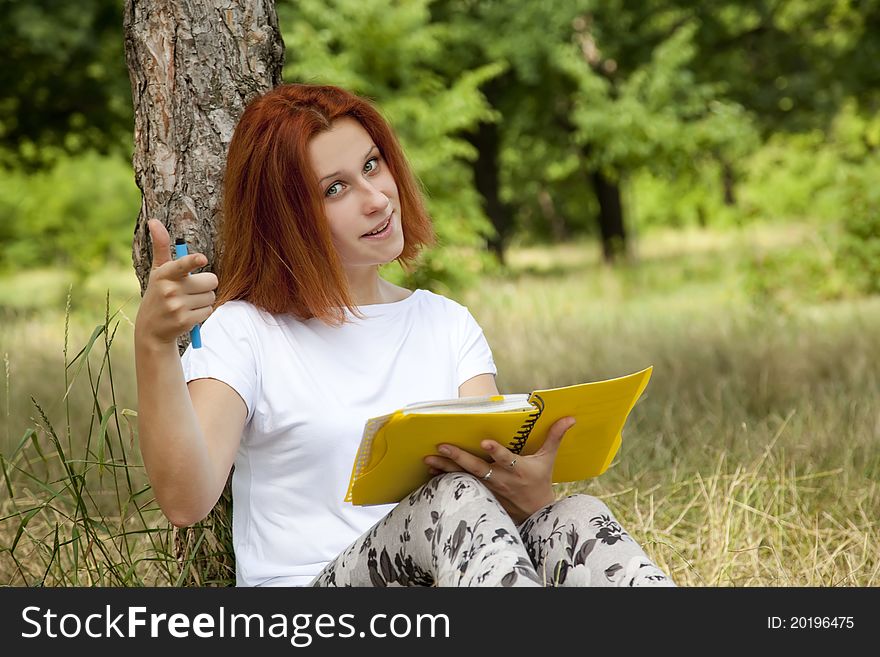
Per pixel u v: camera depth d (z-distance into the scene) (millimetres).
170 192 4051
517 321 12523
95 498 5449
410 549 2887
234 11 4098
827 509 5203
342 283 3316
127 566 4141
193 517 2854
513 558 2617
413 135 16797
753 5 25344
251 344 3246
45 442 6090
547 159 31469
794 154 31078
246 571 3295
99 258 27203
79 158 24484
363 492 3008
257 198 3322
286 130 3293
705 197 35094
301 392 3254
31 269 40438
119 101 21453
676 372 8523
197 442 2754
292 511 3266
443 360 3508
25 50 20344
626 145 23547
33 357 9234
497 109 26172
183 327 2613
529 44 23219
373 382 3348
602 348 10109
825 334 10469
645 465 5926
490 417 2889
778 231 26359
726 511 4797
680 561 4570
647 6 25203
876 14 24453
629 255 28234
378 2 16469
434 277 15539
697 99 24047
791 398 7715
